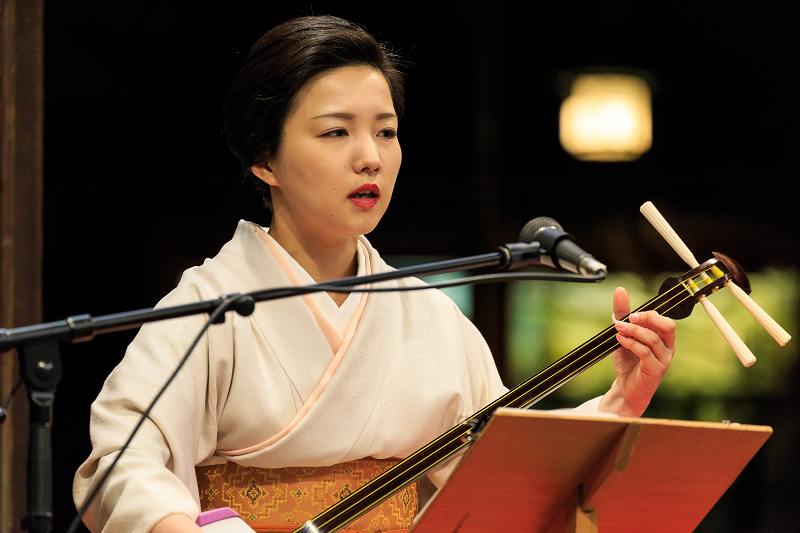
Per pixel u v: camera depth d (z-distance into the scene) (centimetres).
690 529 578
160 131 1806
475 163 2041
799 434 2020
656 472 527
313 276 765
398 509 740
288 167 729
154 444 642
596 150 2036
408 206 2052
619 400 753
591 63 2056
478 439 481
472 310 2031
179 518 586
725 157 2120
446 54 2002
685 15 2006
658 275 2114
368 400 723
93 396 1645
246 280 737
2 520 1085
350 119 718
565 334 2033
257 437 702
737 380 2041
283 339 718
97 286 1789
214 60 1791
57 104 1752
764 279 2098
